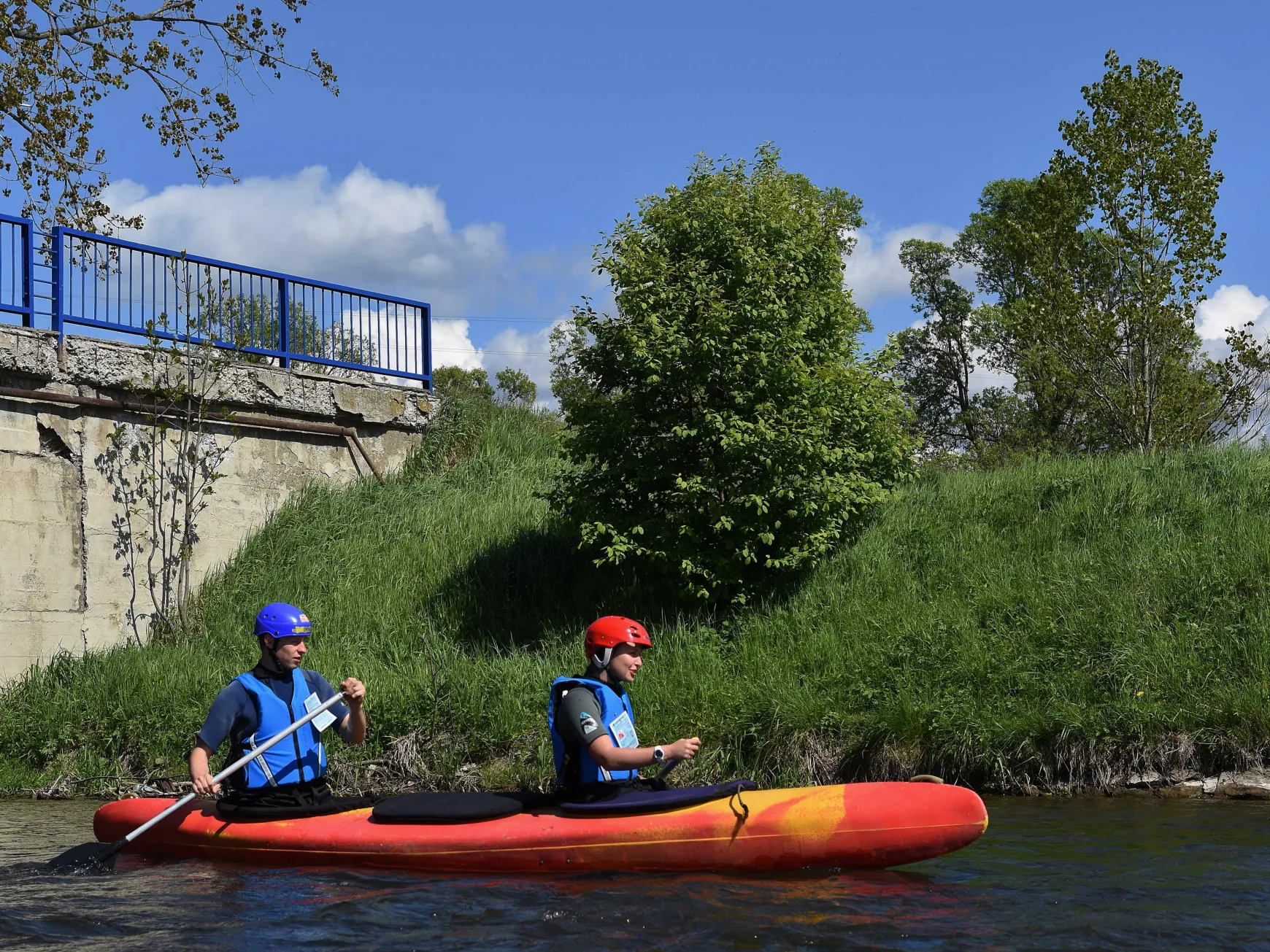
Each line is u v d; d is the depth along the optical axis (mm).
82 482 13398
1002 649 10133
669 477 11820
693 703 10195
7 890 6039
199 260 14664
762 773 9539
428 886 5918
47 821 8938
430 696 10680
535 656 11648
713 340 11305
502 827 6336
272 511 15445
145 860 6770
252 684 6758
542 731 10133
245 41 17188
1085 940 4789
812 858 6039
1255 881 5766
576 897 5625
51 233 13461
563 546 13891
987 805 8406
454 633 12555
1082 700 9344
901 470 13117
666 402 12031
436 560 14070
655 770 9383
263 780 6785
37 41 16531
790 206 12469
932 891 5656
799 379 11586
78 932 5195
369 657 12156
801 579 12070
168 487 14227
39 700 12102
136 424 13953
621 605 12414
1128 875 5930
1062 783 8906
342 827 6559
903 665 10297
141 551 13867
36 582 12906
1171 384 19203
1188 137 18328
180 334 14320
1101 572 11086
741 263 11703
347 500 15828
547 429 18672
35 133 17000
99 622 13438
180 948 4914
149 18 16906
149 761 10922
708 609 11984
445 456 17312
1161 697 9180
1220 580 10430
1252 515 11695
